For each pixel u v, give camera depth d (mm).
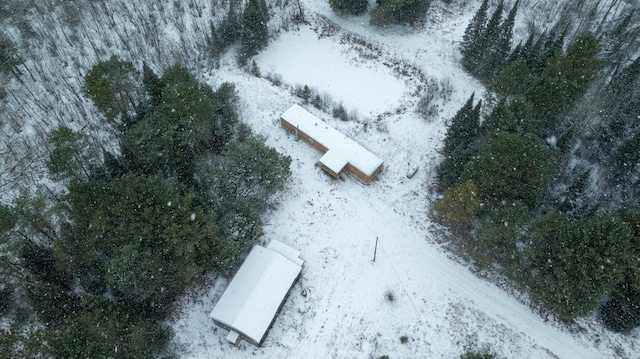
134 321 35719
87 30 59844
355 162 48406
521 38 62438
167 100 43625
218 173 42688
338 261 43438
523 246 40438
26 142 49125
